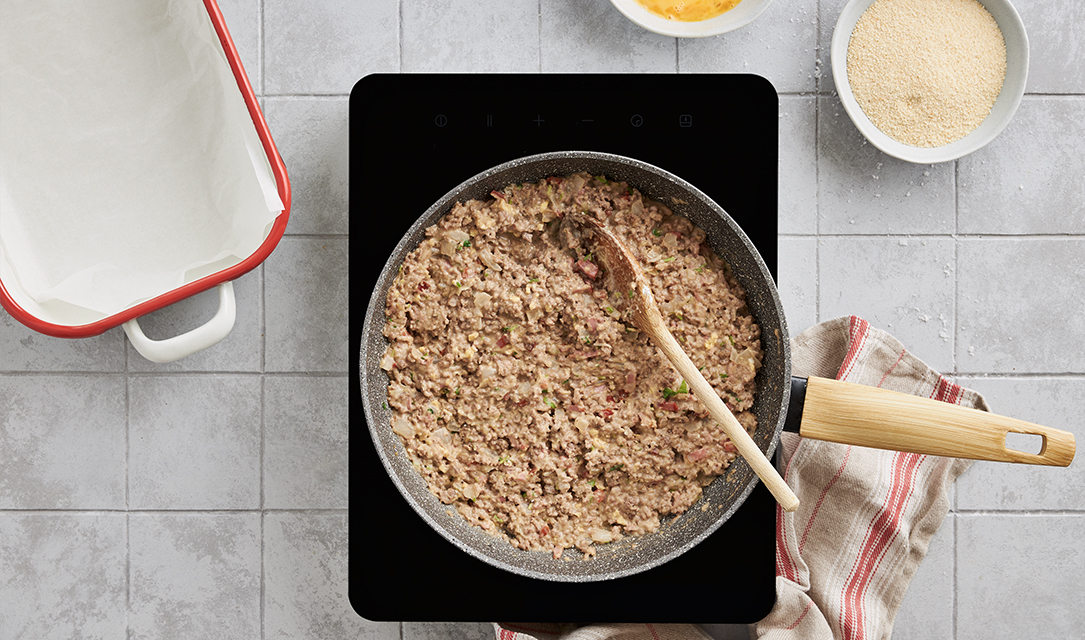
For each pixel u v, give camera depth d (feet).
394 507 2.95
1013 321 3.12
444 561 2.95
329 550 3.12
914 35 3.01
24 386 3.12
